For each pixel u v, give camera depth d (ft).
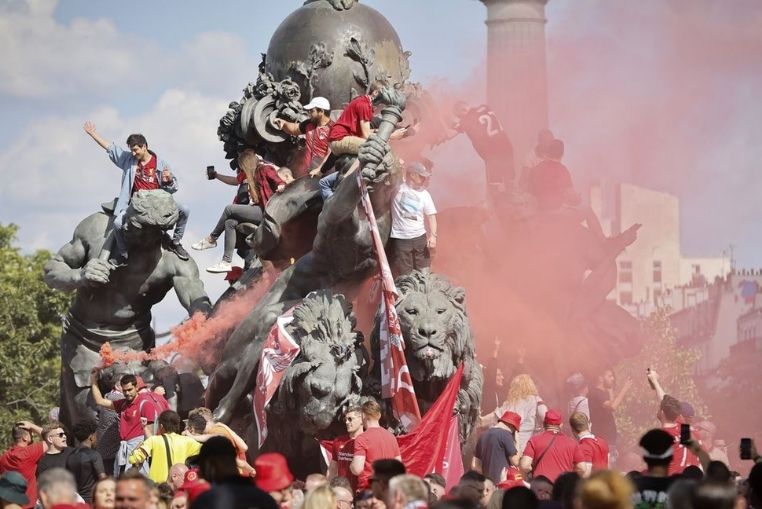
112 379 128.16
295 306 112.16
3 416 269.85
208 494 60.95
